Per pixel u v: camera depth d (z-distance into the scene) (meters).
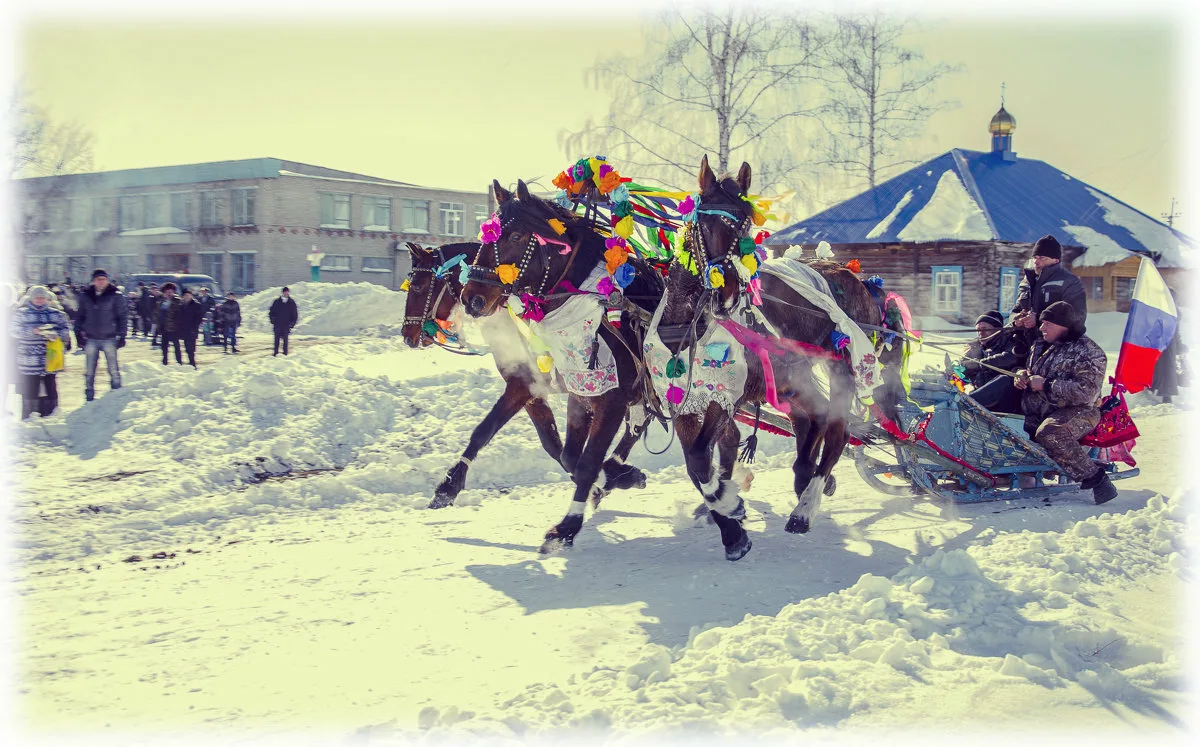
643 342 6.70
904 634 4.59
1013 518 7.20
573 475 7.09
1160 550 5.93
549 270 6.85
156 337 27.95
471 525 7.93
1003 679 4.09
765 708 3.86
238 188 52.59
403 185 58.00
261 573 6.45
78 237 50.72
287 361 13.94
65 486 9.20
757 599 5.68
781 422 8.05
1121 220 37.88
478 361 17.50
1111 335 31.36
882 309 7.91
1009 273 33.97
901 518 7.62
